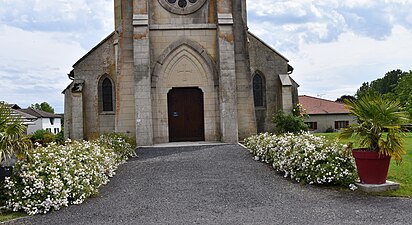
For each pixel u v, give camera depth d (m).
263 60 24.48
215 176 10.78
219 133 19.05
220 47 18.72
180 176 10.88
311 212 7.30
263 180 10.23
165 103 18.95
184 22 19.22
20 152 8.55
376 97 8.93
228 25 18.84
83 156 10.05
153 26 18.98
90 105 23.53
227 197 8.60
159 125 18.86
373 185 8.74
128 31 19.03
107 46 23.66
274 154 11.79
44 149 9.34
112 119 23.58
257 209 7.61
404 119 8.49
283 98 23.83
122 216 7.44
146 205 8.14
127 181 10.58
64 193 8.18
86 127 23.44
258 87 24.59
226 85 18.62
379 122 8.57
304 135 11.91
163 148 16.91
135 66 18.33
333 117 51.50
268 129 24.30
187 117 19.48
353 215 7.01
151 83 18.81
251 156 13.95
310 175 9.53
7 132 8.34
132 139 17.36
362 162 8.86
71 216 7.62
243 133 19.16
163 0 19.16
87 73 23.59
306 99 54.97
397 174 10.64
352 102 9.19
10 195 8.15
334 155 9.62
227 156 14.05
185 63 19.20
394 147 8.53
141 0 18.70
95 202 8.57
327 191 8.95
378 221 6.61
